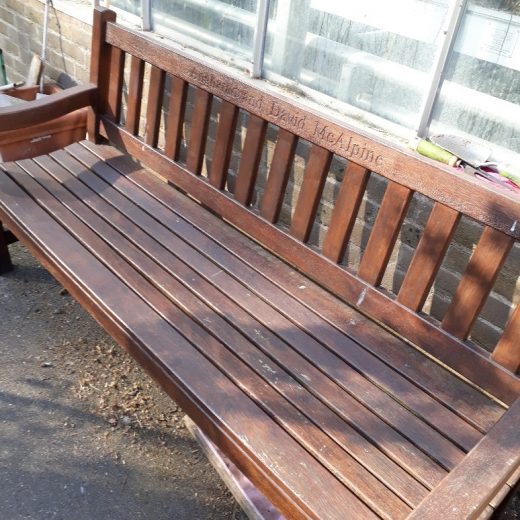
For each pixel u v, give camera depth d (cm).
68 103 239
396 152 160
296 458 135
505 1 162
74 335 236
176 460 193
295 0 211
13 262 270
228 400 148
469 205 150
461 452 140
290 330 173
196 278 189
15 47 356
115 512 176
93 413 205
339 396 152
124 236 205
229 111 200
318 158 180
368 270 175
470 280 154
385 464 136
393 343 172
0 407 202
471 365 157
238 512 181
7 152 242
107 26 232
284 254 195
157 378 159
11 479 181
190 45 259
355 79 205
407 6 182
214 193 212
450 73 181
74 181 233
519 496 192
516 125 171
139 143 236
